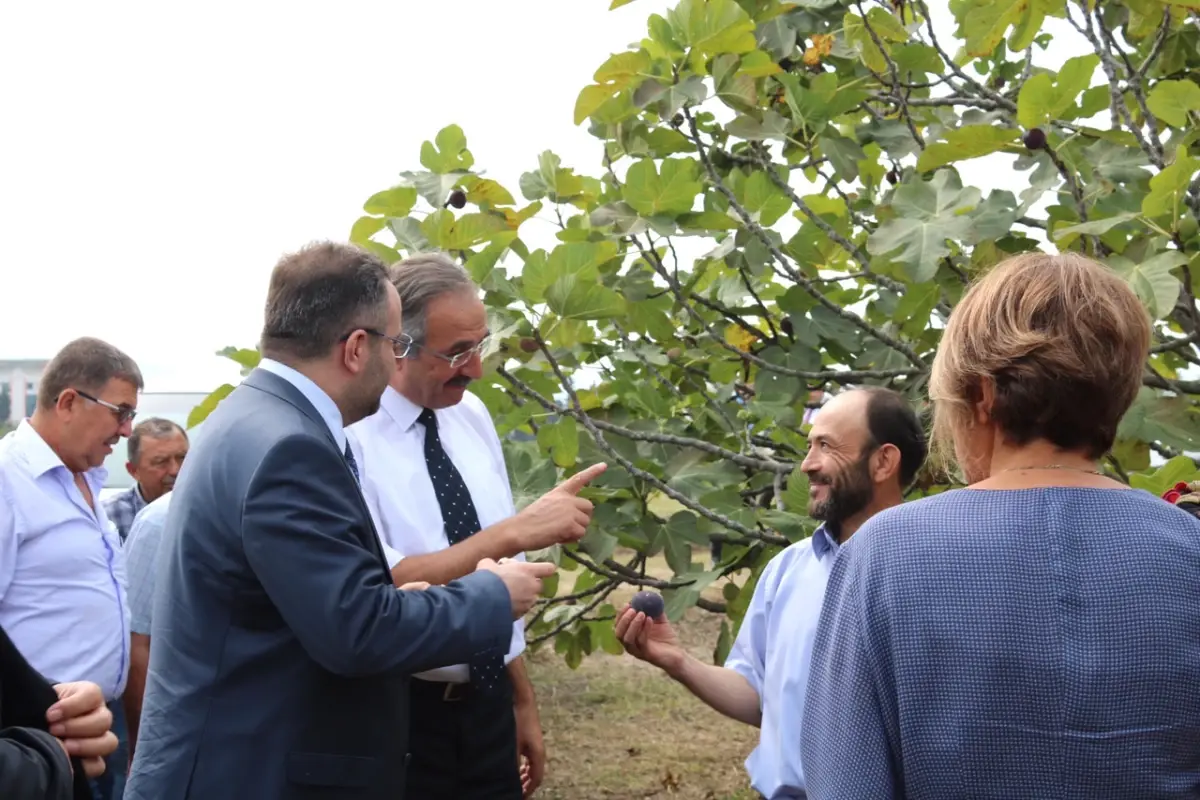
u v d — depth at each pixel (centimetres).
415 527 262
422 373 263
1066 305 132
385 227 380
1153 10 331
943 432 146
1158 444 333
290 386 204
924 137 377
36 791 151
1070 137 325
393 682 209
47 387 319
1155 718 119
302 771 190
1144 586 123
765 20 391
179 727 190
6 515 306
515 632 292
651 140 372
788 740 215
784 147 393
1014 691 122
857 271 409
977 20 347
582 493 349
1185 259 273
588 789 525
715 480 360
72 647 315
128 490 465
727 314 400
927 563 129
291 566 183
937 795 123
